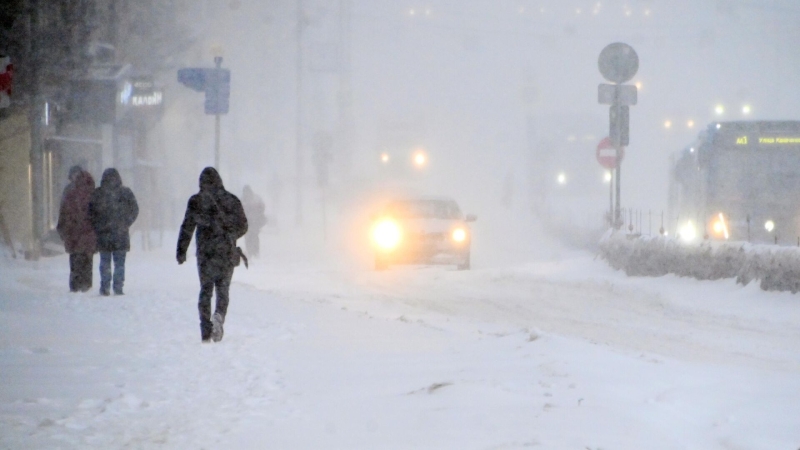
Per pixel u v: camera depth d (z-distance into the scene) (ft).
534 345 127.13
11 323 161.17
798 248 190.49
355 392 99.55
